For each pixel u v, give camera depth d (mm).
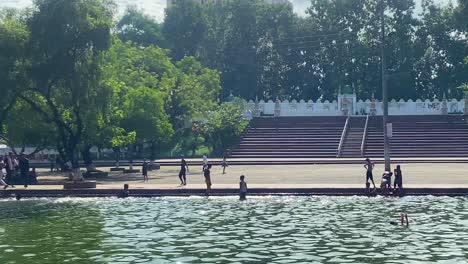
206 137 90938
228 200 39656
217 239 25859
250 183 46938
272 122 93312
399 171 40406
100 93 55844
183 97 88938
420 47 114812
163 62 98250
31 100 57062
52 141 61406
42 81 53625
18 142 61125
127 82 81312
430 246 23750
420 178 48781
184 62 105562
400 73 112812
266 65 123125
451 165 65000
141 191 43219
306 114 97688
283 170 61438
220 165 72438
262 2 123500
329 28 117750
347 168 62469
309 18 121812
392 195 40375
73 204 39438
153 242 25516
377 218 30781
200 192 42625
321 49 118812
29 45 53625
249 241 25312
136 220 31609
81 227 29828
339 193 41188
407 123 88438
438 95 116312
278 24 122000
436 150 79250
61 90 56281
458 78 112562
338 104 97500
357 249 23422
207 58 124000
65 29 53281
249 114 97438
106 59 67938
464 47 112438
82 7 53812
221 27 125625
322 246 24078
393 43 114125
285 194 41594
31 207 38406
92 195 43844
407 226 28219
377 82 115250
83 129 58312
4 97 53562
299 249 23594
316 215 32125
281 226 28812
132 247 24609
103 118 58781
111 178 55719
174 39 126688
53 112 55469
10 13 55812
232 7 121750
